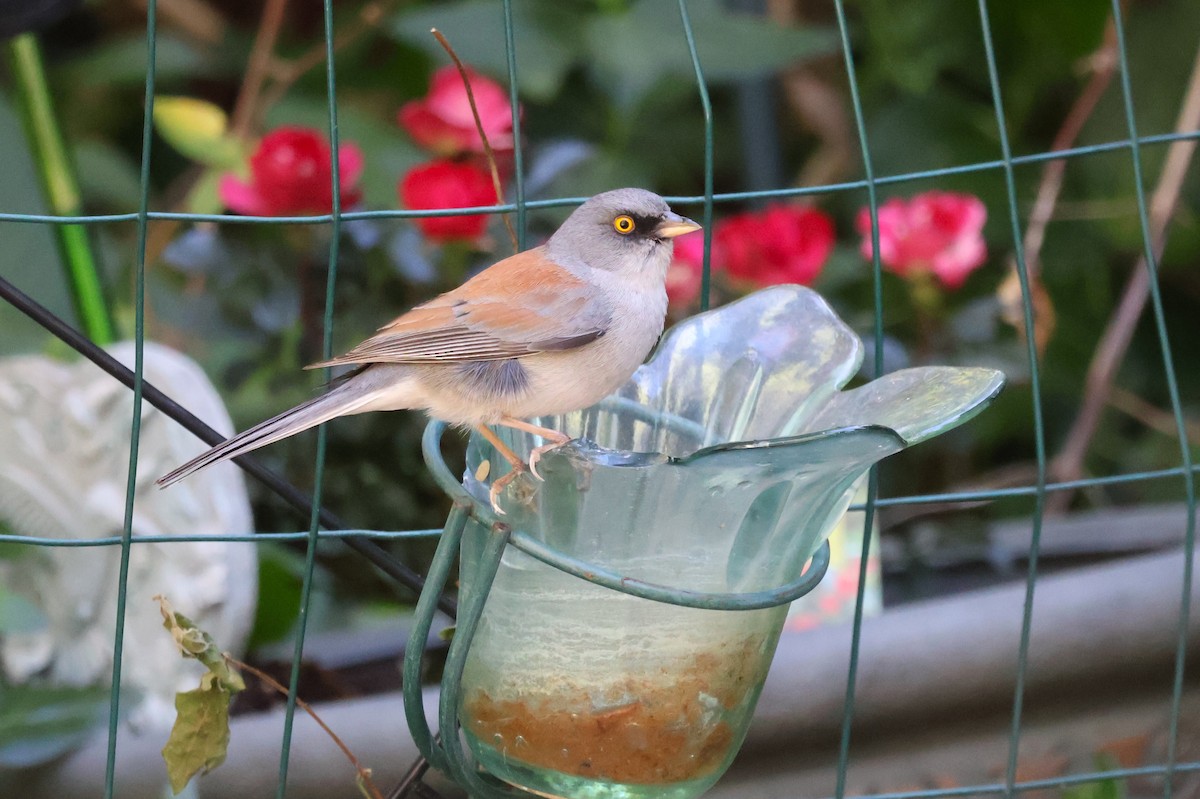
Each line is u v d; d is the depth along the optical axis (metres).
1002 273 14.44
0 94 9.98
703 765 5.48
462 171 9.49
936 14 14.82
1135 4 14.90
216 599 8.48
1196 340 14.97
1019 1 14.72
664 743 5.37
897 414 5.32
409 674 5.33
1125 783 8.45
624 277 7.08
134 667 8.59
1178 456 13.84
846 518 9.02
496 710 5.47
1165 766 7.31
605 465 5.07
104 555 8.62
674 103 14.84
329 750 7.07
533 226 10.15
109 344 9.37
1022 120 14.99
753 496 5.09
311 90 15.02
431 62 15.02
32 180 9.41
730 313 6.32
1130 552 10.66
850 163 15.23
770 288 6.30
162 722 8.41
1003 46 14.96
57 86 14.33
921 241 10.45
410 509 9.66
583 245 7.15
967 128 15.12
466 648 5.17
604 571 4.94
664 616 5.25
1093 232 14.61
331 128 6.00
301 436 9.59
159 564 8.57
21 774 7.31
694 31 12.87
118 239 13.70
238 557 8.65
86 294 9.41
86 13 14.41
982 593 7.55
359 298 9.79
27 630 8.52
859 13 16.16
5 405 8.67
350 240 9.66
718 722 5.44
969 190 14.79
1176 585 7.45
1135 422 14.81
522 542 5.00
